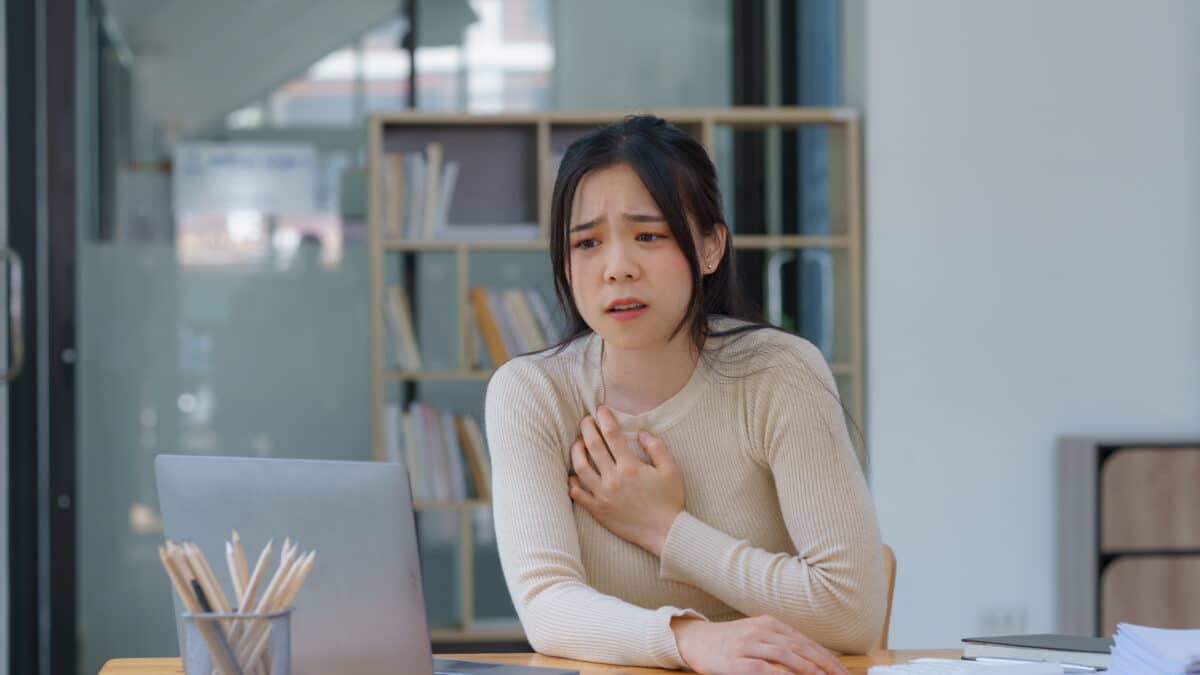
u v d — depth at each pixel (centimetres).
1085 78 461
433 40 476
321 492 162
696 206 195
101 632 461
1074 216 460
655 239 191
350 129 473
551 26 480
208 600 143
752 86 485
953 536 455
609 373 207
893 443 454
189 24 468
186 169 467
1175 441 443
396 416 449
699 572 195
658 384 205
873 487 454
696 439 204
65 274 461
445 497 450
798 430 199
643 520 200
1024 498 457
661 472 200
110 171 463
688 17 485
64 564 460
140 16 466
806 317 472
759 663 170
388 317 451
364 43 474
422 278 468
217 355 468
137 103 465
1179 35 463
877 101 455
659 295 191
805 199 477
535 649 196
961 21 457
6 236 454
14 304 439
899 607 453
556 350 214
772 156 478
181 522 170
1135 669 163
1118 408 460
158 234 466
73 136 460
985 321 457
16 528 454
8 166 454
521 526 200
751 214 477
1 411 448
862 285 457
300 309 470
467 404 468
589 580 203
